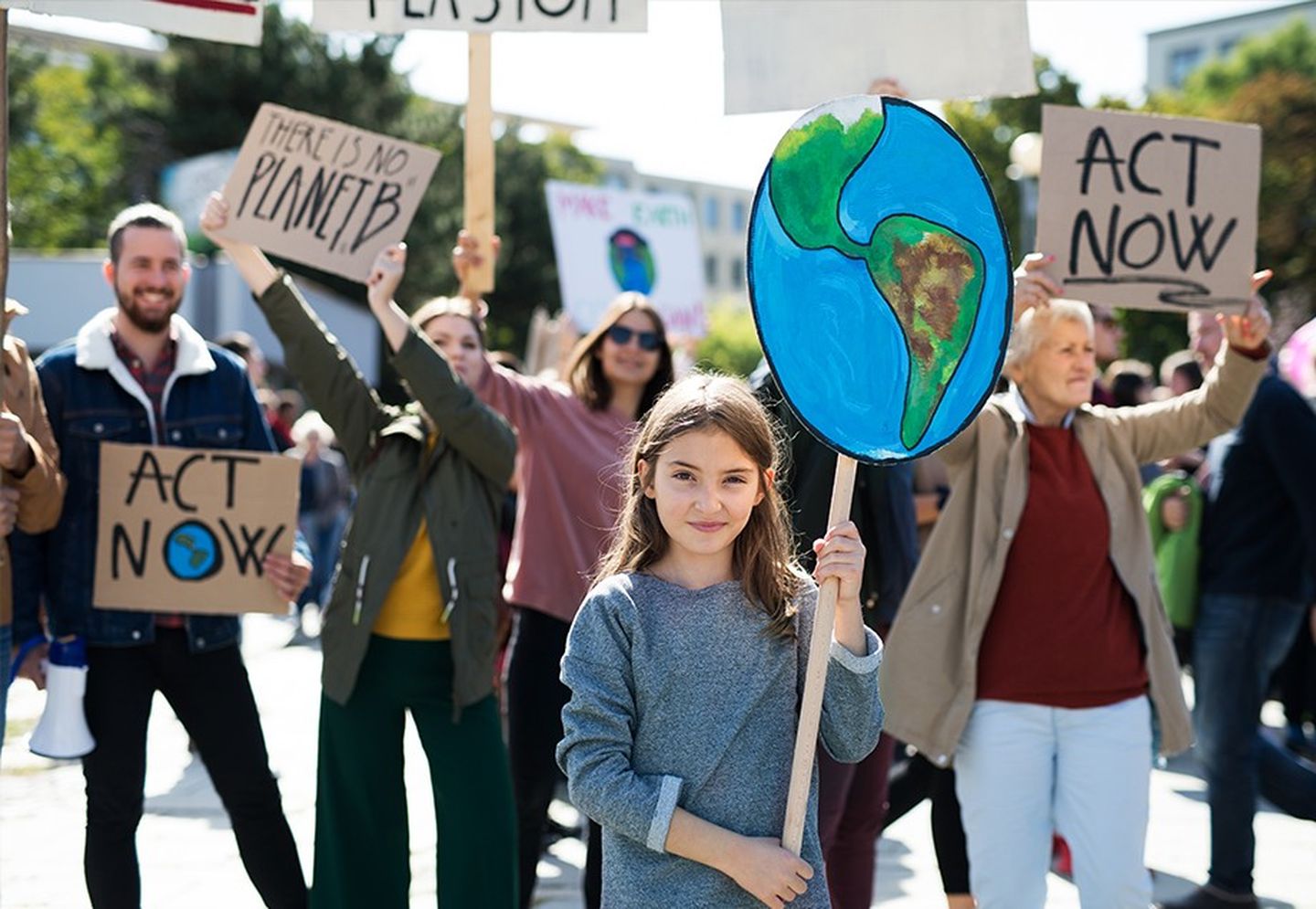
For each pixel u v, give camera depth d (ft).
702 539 8.74
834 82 13.28
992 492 13.35
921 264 9.37
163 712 30.99
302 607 45.24
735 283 299.38
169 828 20.93
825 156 9.36
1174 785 24.79
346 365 14.25
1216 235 13.94
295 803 22.65
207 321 81.20
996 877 12.98
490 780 13.67
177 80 116.98
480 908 13.48
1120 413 14.05
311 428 47.29
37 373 13.98
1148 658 13.30
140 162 121.08
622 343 16.20
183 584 13.89
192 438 14.35
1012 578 13.17
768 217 9.28
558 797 20.49
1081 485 13.41
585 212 34.88
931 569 13.53
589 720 8.61
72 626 13.58
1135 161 13.91
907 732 13.33
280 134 14.44
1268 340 13.82
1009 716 13.02
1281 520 16.87
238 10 13.20
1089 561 13.17
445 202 115.85
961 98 13.23
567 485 16.10
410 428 13.93
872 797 14.49
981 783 13.10
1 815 21.39
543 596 15.80
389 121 116.88
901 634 13.55
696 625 8.71
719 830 8.34
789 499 14.26
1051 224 13.84
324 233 14.38
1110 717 12.96
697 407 8.81
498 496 14.30
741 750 8.62
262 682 34.81
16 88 131.54
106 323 14.33
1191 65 256.73
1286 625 17.03
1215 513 17.34
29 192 131.64
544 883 18.67
